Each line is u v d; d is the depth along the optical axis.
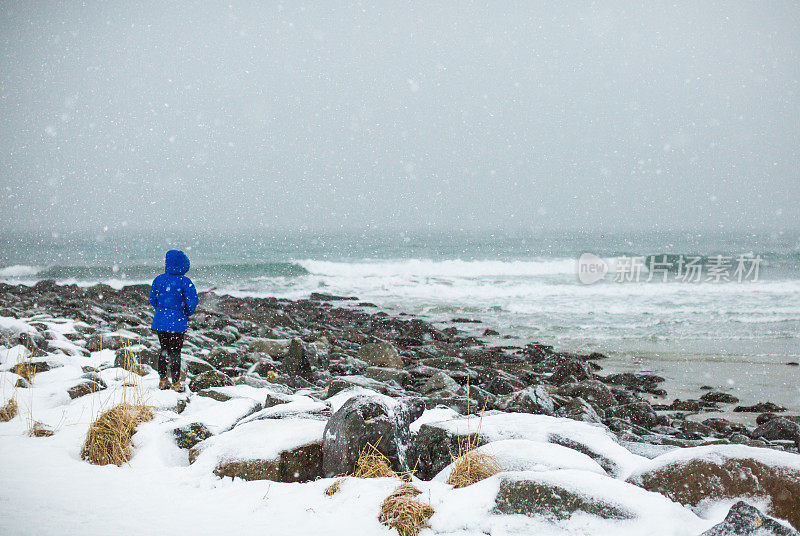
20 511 3.82
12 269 40.81
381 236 96.44
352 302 28.62
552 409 9.27
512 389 11.37
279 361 12.95
